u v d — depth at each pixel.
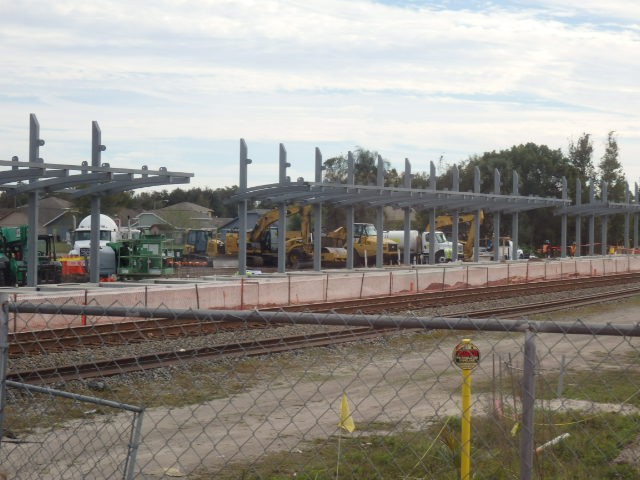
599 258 48.75
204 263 59.41
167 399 11.23
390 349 15.21
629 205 50.25
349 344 15.43
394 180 74.06
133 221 98.81
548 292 34.56
